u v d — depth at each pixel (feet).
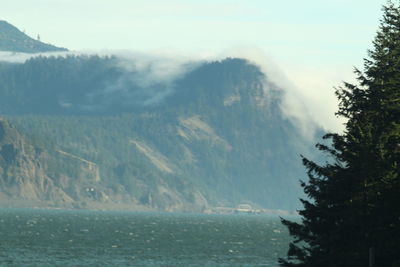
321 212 289.12
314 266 290.35
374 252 263.08
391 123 274.98
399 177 257.34
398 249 257.75
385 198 256.11
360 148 277.23
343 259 272.10
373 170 264.11
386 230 257.75
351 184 281.74
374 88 288.51
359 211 266.16
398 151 270.87
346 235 277.85
